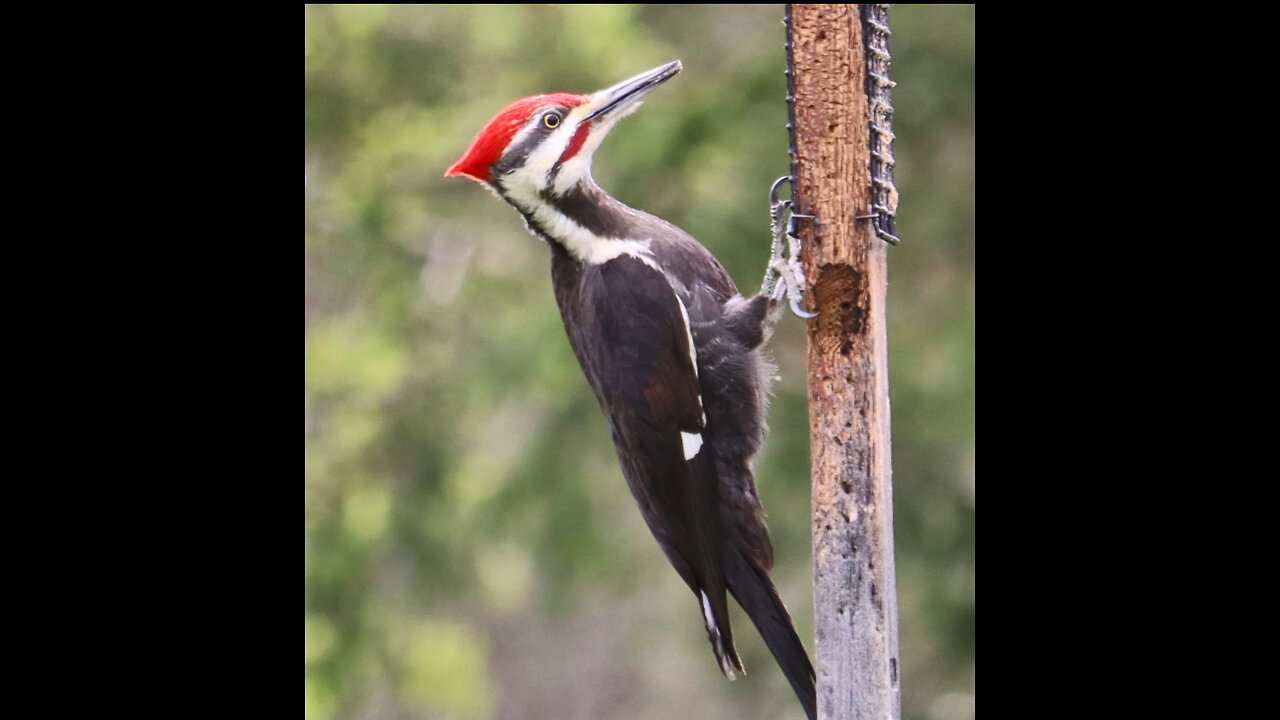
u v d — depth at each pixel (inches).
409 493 590.9
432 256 605.0
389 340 568.1
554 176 290.8
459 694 581.6
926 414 573.6
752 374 286.2
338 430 565.6
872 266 244.2
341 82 570.9
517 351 581.9
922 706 588.7
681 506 289.9
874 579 244.4
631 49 578.6
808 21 245.4
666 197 571.8
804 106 246.1
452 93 587.2
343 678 561.6
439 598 607.5
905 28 585.0
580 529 613.6
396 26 579.2
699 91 590.9
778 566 595.2
